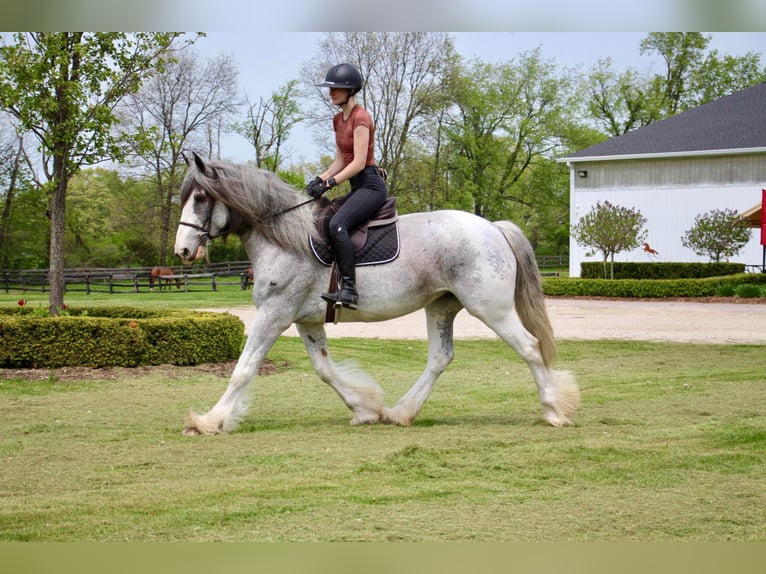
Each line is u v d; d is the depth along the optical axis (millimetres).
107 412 7832
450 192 50875
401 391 9297
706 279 26000
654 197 34344
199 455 5945
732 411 7656
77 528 4266
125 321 10594
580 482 5125
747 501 4688
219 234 6730
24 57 12461
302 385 9781
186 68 38656
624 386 9398
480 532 4188
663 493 4859
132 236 50312
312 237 6672
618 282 26484
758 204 32500
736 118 34844
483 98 50688
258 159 43812
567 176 54438
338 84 6613
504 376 10609
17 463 5703
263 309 6703
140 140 13555
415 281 6746
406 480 5195
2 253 42750
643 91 54875
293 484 5094
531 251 7047
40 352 10188
